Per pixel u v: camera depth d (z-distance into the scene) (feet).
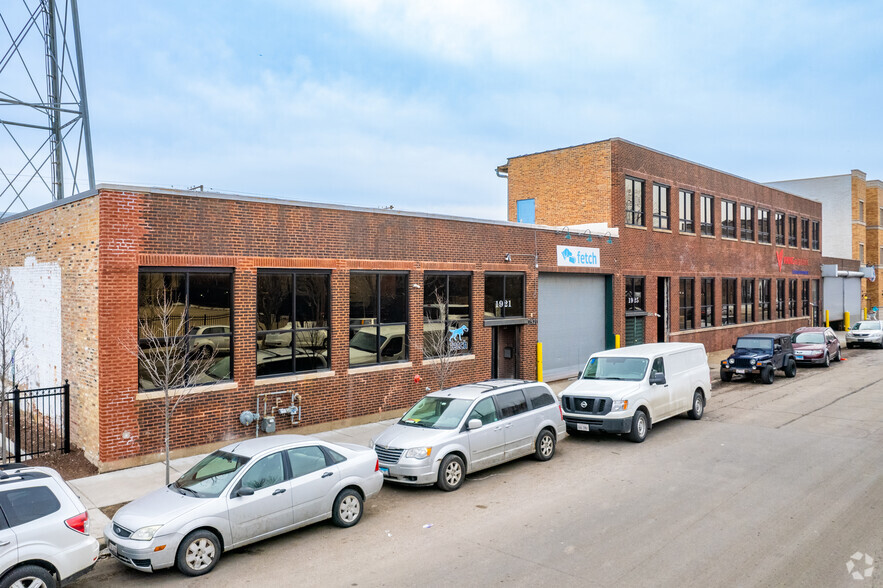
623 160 83.76
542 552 27.12
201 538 26.22
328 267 50.29
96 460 40.24
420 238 57.57
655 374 50.08
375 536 29.84
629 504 33.22
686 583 23.66
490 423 39.68
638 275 86.12
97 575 26.55
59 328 46.73
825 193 180.75
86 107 69.15
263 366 46.96
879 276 187.83
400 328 56.29
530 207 91.56
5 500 22.79
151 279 41.45
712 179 105.40
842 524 29.48
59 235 46.50
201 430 43.16
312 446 30.94
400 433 38.09
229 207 44.47
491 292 65.57
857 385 73.15
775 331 127.03
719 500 33.45
